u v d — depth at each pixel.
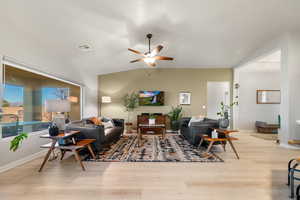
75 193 1.89
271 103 6.64
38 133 3.20
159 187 2.04
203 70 6.59
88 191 1.94
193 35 3.76
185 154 3.36
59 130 2.80
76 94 5.14
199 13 2.91
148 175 2.37
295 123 3.78
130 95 6.55
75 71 4.69
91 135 3.19
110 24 3.04
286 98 3.83
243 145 4.14
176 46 4.41
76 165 2.74
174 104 6.56
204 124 3.93
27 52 2.82
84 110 5.38
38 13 2.41
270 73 6.66
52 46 3.37
